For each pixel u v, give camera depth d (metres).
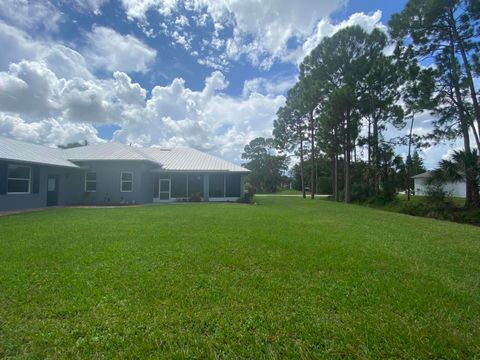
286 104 32.03
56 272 3.91
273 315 2.75
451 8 14.56
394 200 18.64
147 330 2.46
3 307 2.84
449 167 14.45
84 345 2.22
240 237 6.57
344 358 2.12
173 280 3.65
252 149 55.56
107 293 3.20
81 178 17.98
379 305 3.00
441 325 2.60
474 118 15.33
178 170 20.23
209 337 2.38
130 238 6.34
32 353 2.12
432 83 15.40
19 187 13.34
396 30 16.34
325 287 3.51
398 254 5.34
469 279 3.95
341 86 22.56
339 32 23.03
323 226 8.89
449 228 9.32
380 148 21.95
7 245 5.54
